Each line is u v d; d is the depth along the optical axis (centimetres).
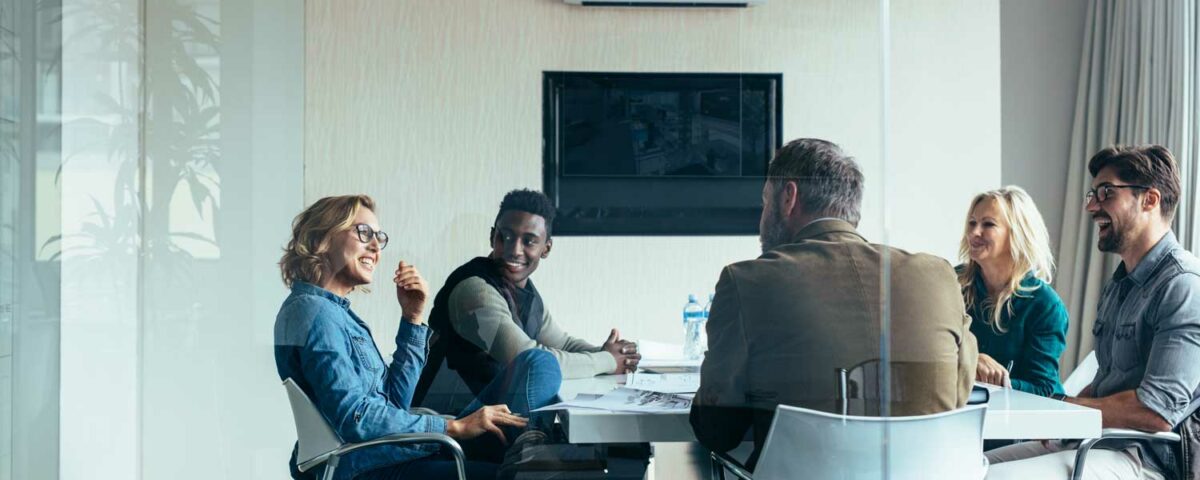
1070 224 225
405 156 161
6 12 167
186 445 166
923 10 170
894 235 173
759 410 167
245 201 165
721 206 166
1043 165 230
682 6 165
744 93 166
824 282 169
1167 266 211
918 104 171
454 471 162
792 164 167
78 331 168
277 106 163
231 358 165
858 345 170
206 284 166
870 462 168
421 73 161
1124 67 225
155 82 166
